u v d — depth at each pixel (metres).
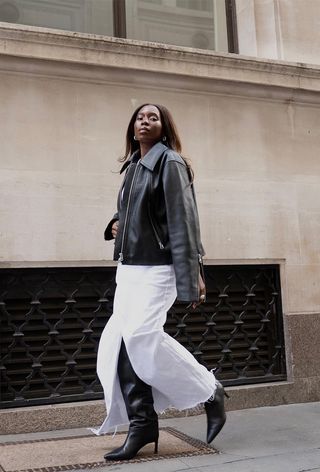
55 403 4.34
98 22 5.49
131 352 3.14
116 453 3.19
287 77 5.36
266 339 5.18
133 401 3.23
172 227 3.16
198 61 5.02
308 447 3.48
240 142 5.23
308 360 5.12
